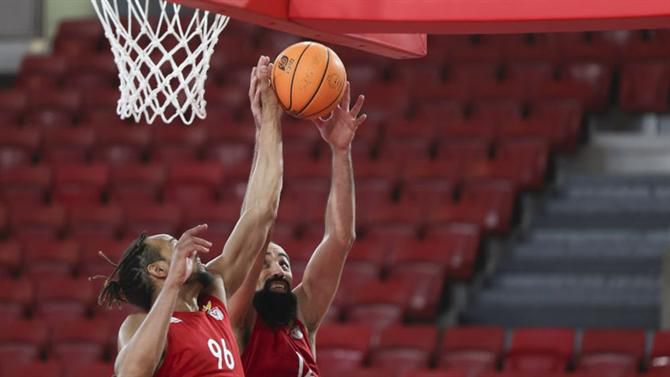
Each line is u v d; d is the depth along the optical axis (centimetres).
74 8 3406
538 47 2878
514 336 2002
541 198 2512
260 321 1032
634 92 2720
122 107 1188
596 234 2406
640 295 2247
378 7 998
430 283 2214
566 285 2300
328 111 973
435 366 2034
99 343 2167
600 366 1938
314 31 1047
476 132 2583
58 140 2830
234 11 970
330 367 2000
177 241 869
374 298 2194
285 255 1059
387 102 2748
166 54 1193
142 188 2616
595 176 2578
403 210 2378
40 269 2411
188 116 2841
